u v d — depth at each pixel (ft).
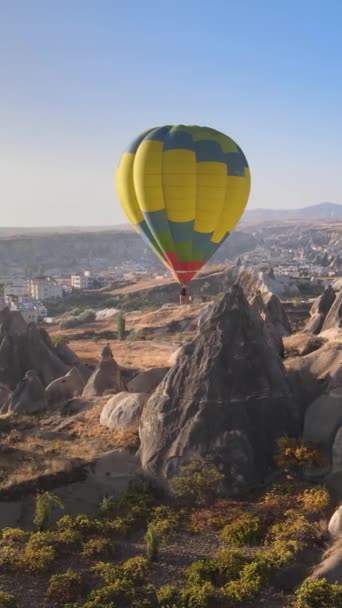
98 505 118.42
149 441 128.88
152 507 115.24
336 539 100.27
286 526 104.12
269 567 94.32
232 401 125.39
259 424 125.90
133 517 111.14
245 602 89.20
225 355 129.80
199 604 88.38
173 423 127.34
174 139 148.97
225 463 119.34
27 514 114.62
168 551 102.32
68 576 94.32
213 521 108.37
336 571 92.48
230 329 132.57
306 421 129.08
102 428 148.66
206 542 104.42
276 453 123.34
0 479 123.34
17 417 165.89
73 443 142.92
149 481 123.03
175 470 121.49
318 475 119.03
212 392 126.31
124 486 123.54
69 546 103.19
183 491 115.96
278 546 98.94
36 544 102.47
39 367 206.18
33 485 121.49
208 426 123.34
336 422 124.98
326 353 145.18
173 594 90.94
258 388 128.26
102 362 180.96
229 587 91.40
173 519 109.91
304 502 110.32
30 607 89.51
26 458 133.59
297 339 189.16
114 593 91.04
